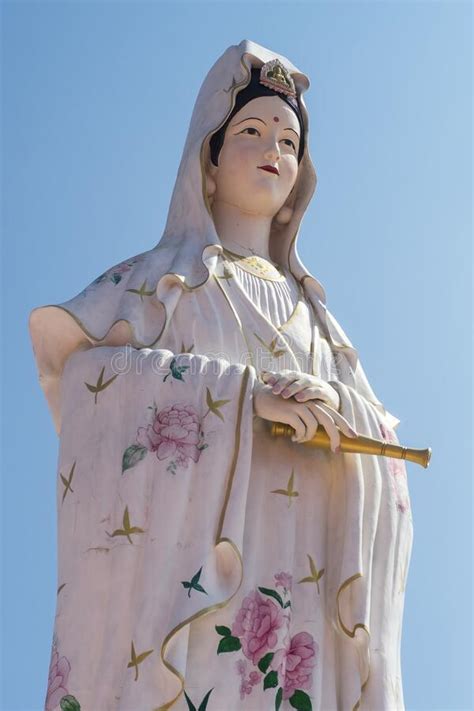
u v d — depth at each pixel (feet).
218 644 44.09
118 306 49.37
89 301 49.24
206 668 43.78
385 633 46.24
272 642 44.68
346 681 45.42
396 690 45.70
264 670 44.34
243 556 45.37
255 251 52.54
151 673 42.96
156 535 44.50
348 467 47.32
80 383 47.75
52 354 49.47
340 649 45.78
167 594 43.88
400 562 47.50
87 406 47.29
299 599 45.73
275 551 45.96
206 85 53.88
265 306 50.83
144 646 43.27
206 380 46.68
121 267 50.60
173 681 42.78
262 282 51.42
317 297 52.47
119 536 45.01
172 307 49.06
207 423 45.93
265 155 52.37
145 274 50.06
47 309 48.65
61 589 45.83
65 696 44.27
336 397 47.52
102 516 45.70
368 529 46.98
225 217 52.85
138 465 45.57
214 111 52.75
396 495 48.21
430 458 46.14
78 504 46.26
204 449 45.47
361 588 45.96
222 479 45.24
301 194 53.88
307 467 47.21
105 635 44.27
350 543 46.24
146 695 42.80
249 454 45.47
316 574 46.14
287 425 46.52
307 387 46.47
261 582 45.50
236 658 44.11
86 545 45.60
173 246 51.57
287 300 51.52
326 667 45.55
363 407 48.57
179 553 44.42
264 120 52.65
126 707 42.73
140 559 44.73
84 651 44.57
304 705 44.45
